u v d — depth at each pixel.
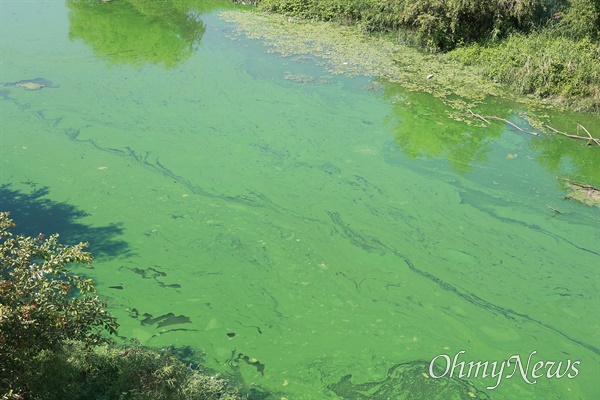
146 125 11.10
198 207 8.77
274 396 5.86
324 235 8.31
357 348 6.50
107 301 6.93
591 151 11.07
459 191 9.52
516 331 6.87
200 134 10.86
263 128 11.21
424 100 12.88
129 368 5.55
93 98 12.15
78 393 5.29
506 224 8.75
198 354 6.29
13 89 12.38
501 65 14.20
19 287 4.78
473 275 7.71
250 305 7.02
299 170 9.87
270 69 14.18
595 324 7.02
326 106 12.32
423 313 7.05
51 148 10.12
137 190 9.09
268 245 8.06
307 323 6.81
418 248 8.16
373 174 9.87
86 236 8.00
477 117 12.18
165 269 7.52
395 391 6.01
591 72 13.07
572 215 9.04
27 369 4.86
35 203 8.62
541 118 12.34
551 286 7.59
